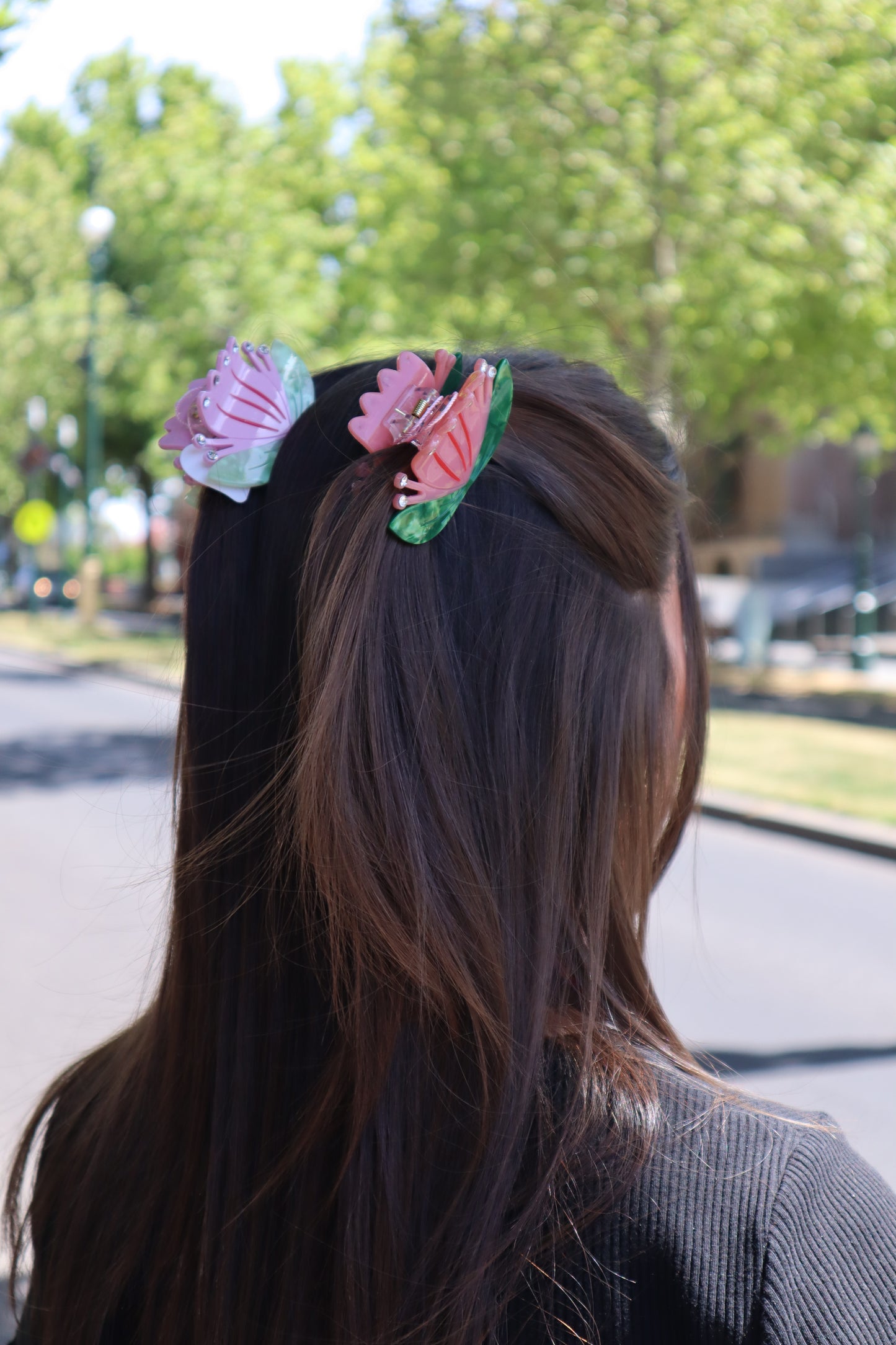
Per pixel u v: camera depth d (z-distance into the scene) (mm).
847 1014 4512
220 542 709
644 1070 620
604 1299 569
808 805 8297
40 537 25734
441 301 12867
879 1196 573
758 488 26500
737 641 17547
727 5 11172
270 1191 661
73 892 5723
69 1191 794
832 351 13828
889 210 11891
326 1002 662
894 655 19531
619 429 714
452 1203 605
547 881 629
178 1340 697
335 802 606
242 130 20875
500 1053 607
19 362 25781
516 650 633
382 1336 604
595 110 11656
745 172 11125
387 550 625
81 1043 3820
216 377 698
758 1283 543
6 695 15484
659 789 695
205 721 716
